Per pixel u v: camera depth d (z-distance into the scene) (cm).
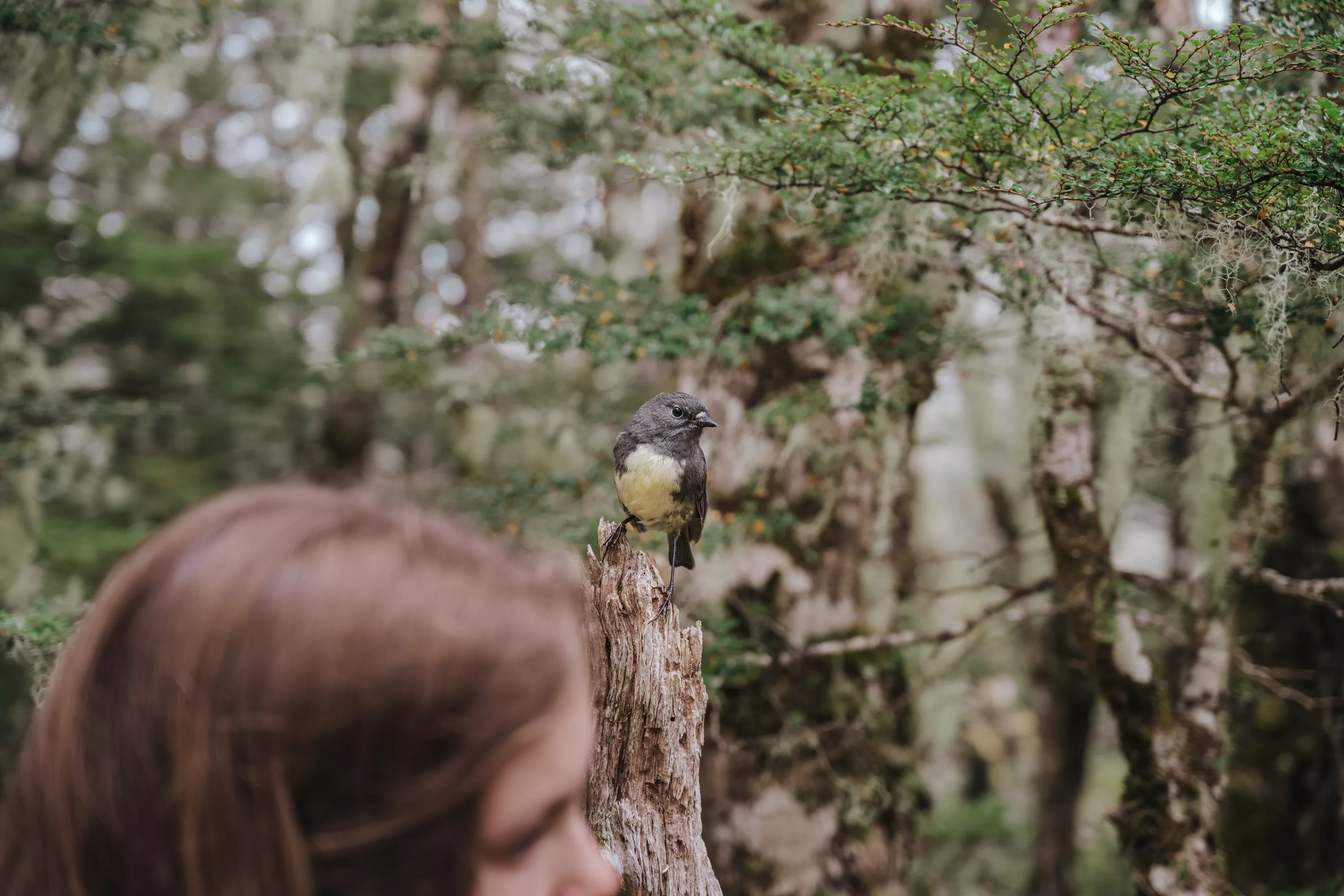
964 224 383
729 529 504
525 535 504
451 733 67
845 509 573
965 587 559
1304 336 384
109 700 69
